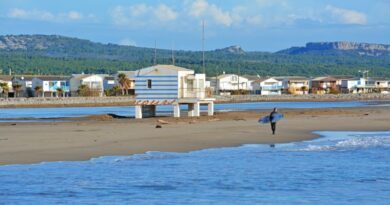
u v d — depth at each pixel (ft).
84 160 162.81
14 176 137.08
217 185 129.59
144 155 174.70
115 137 221.46
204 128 268.41
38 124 315.37
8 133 244.42
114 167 151.53
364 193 122.31
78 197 117.29
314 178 138.00
